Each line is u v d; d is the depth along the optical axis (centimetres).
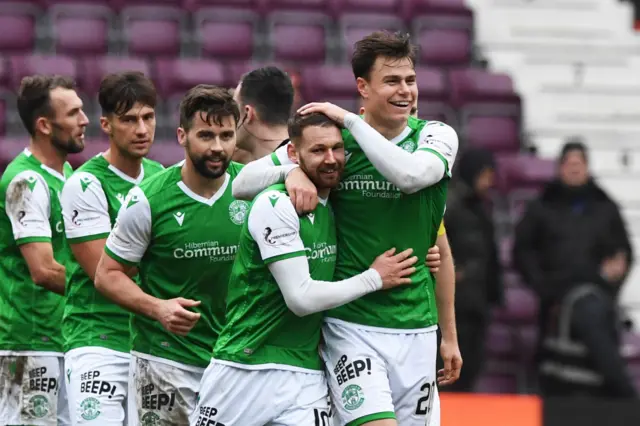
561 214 3372
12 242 2281
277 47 4647
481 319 3216
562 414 2791
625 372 3219
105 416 2061
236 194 1891
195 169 1919
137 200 1933
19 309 2284
